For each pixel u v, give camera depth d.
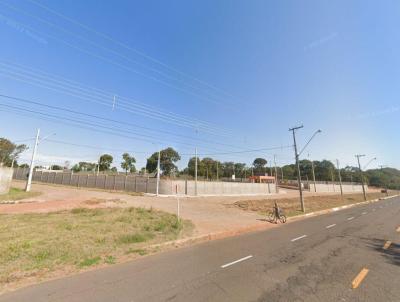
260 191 60.03
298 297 5.02
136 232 11.09
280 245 9.98
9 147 67.44
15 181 58.88
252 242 10.63
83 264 7.03
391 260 7.73
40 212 16.05
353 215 22.00
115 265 7.16
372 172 128.00
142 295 5.13
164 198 34.06
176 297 5.04
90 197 27.88
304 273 6.50
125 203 24.28
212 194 47.47
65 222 12.45
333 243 10.29
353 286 5.59
